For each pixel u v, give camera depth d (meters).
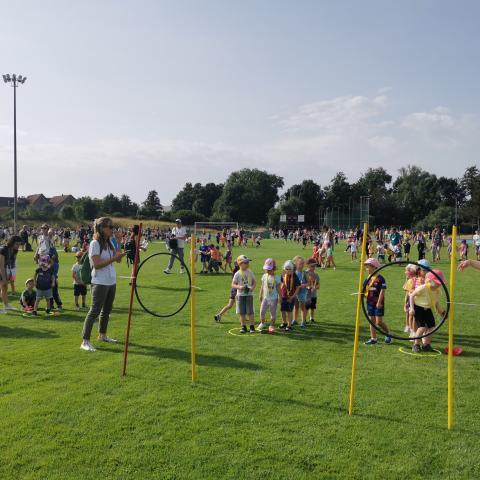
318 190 114.75
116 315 10.54
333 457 4.23
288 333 8.93
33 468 4.04
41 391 5.73
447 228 89.06
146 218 96.38
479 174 110.50
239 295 8.91
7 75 38.34
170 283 16.02
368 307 8.12
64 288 14.91
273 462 4.14
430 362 7.10
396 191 123.44
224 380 6.18
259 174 125.75
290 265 9.19
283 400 5.51
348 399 5.57
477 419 5.04
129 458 4.20
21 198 124.56
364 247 5.25
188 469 4.03
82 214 88.19
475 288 15.09
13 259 13.28
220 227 68.62
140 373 6.42
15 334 8.70
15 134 38.41
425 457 4.25
